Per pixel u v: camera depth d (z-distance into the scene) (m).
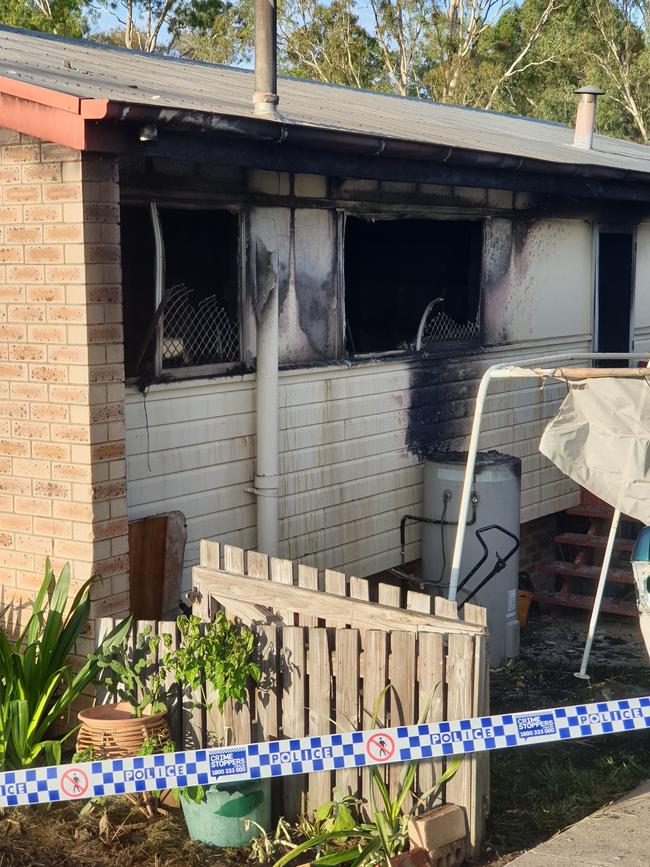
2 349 5.81
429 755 4.73
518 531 8.40
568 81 34.09
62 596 5.51
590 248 10.64
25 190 5.61
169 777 4.73
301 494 7.59
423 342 8.80
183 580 6.69
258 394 7.03
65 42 9.76
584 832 5.01
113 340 5.66
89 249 5.49
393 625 5.08
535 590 10.30
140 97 6.14
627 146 15.41
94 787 4.72
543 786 5.71
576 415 5.76
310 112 8.22
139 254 6.50
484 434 9.41
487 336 9.27
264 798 4.96
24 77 5.75
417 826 4.69
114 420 5.70
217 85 8.78
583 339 10.67
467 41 32.81
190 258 6.84
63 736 5.79
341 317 7.83
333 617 5.27
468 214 8.84
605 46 33.59
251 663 5.07
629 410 5.66
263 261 6.99
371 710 4.95
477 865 4.80
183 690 5.36
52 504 5.76
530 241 9.70
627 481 5.66
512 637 8.35
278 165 6.29
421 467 8.69
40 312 5.66
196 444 6.72
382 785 4.76
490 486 8.17
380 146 6.51
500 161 7.57
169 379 6.51
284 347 7.35
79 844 4.90
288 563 5.44
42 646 5.44
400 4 32.53
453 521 8.23
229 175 6.75
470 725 4.73
